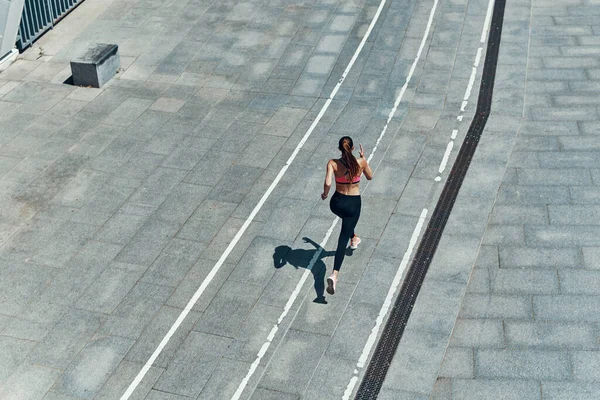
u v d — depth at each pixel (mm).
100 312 11781
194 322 11492
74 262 12758
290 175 14523
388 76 17406
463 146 15070
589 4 19938
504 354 10883
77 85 17719
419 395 10180
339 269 11625
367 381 10445
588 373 10438
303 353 10836
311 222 13266
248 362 10766
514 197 13859
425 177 14242
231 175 14625
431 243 12766
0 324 11625
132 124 16266
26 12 18828
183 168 14883
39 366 10938
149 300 11938
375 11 19891
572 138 15219
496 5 19859
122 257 12812
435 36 18719
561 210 13445
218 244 12969
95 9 20875
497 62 17656
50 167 15039
